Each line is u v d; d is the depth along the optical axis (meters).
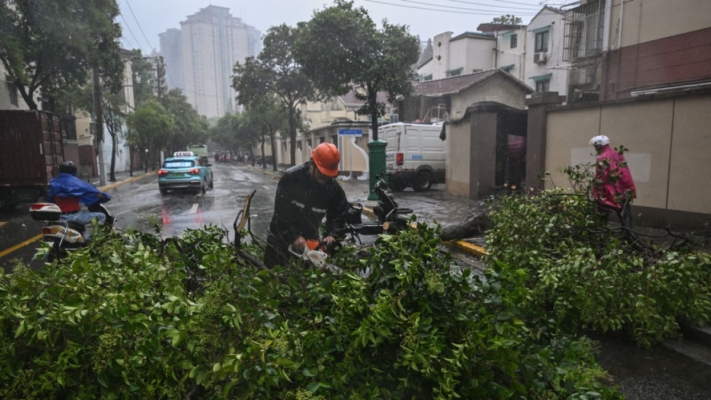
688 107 7.33
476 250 6.94
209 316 2.10
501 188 12.30
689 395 3.15
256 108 33.00
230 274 2.43
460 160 14.08
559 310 3.94
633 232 4.50
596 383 2.57
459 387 2.32
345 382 2.19
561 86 28.81
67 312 1.96
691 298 3.79
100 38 16.61
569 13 16.36
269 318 2.21
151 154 51.00
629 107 8.27
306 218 3.65
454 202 12.63
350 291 2.44
